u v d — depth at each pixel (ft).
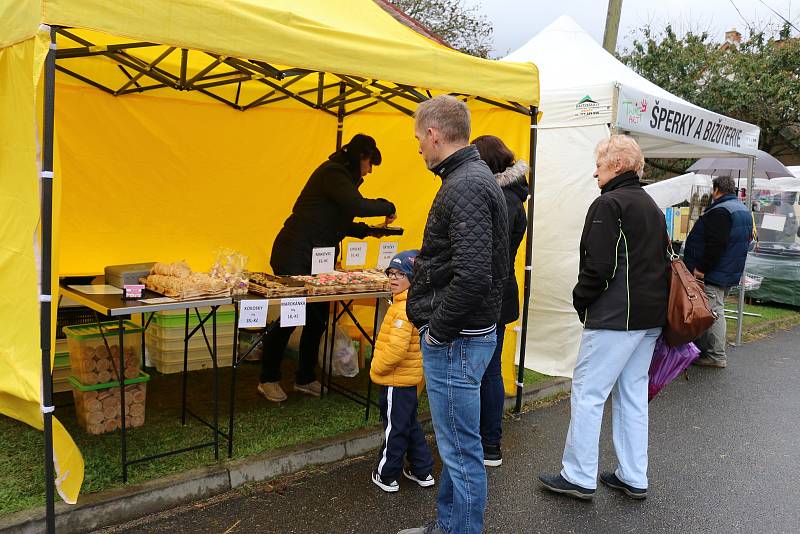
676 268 11.00
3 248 9.98
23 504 9.43
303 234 14.67
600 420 11.21
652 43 54.49
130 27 8.42
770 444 15.01
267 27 9.60
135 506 9.90
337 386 16.05
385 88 14.08
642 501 11.67
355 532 9.98
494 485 12.00
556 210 18.78
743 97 51.67
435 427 8.66
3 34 9.41
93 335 12.03
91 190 16.14
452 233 7.80
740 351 25.43
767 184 37.19
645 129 18.06
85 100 15.70
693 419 16.70
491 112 15.81
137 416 12.80
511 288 12.34
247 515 10.27
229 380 16.19
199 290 11.00
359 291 13.04
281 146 18.76
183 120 17.15
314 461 12.12
